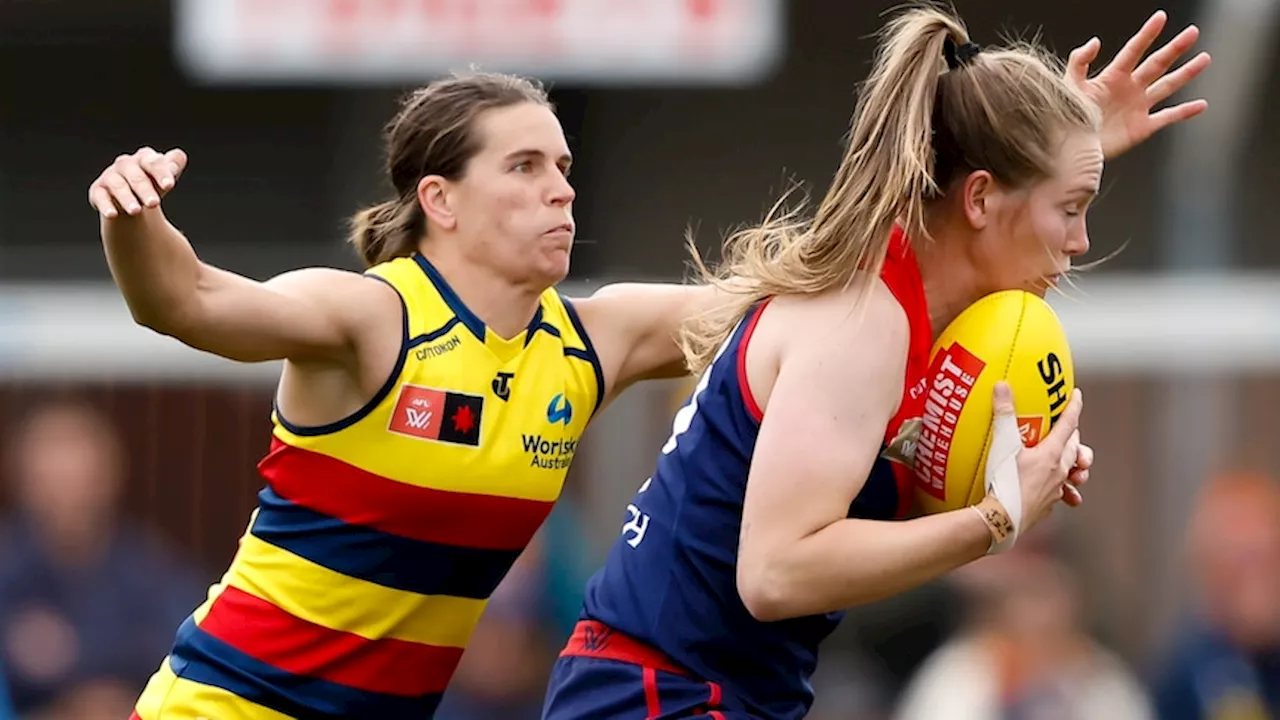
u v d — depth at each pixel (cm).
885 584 1256
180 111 3775
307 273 1409
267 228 3744
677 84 3641
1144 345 3041
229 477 2931
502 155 1451
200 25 3173
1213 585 2672
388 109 3747
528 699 2664
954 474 1322
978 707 2581
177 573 2892
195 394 2939
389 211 1522
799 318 1319
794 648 1362
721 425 1341
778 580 1259
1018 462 1301
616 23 3130
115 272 1291
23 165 3769
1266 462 3005
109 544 2858
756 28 3141
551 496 1499
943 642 2762
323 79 3444
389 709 1501
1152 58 1505
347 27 3155
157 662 2822
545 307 1504
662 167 3734
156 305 1300
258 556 1477
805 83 3741
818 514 1258
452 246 1465
